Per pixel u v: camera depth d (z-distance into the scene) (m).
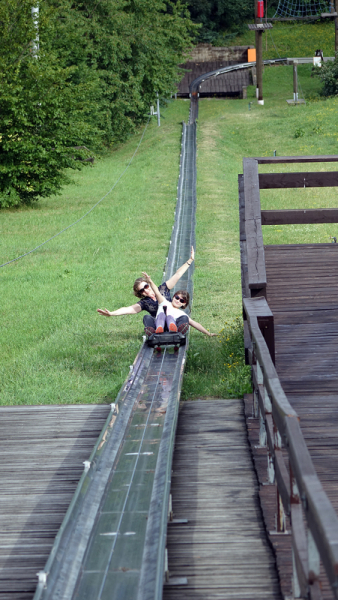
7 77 23.47
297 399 6.00
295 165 31.50
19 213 24.34
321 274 9.20
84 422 6.82
